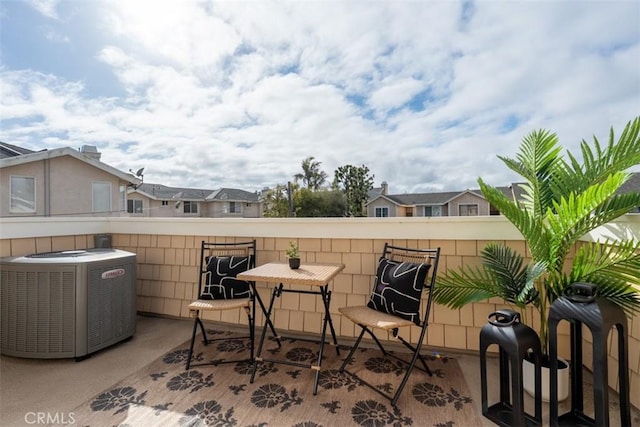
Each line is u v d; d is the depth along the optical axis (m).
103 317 2.56
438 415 1.77
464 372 2.27
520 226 1.86
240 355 2.53
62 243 3.05
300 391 2.01
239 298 2.57
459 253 2.54
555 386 1.61
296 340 2.85
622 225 1.80
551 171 2.15
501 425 1.68
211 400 1.90
